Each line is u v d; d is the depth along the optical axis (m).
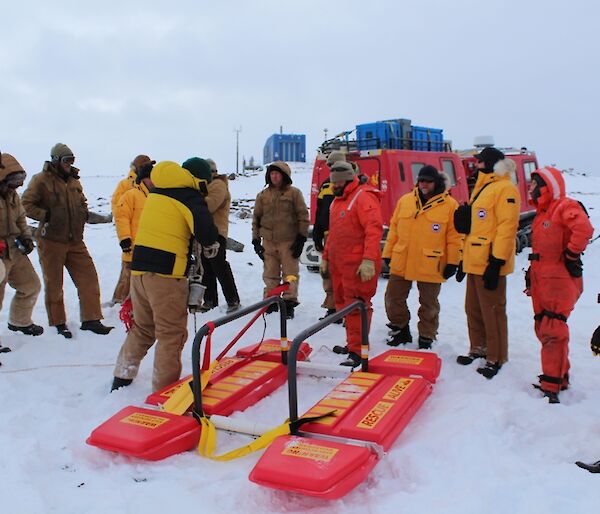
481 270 4.73
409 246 5.52
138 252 4.32
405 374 4.55
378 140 9.83
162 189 4.31
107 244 12.30
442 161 10.33
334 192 5.32
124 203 6.68
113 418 3.72
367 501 3.01
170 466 3.38
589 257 10.77
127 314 4.69
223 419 3.78
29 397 4.41
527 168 12.32
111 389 4.61
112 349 5.64
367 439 3.43
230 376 4.62
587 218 4.05
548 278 4.23
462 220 4.89
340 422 3.62
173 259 4.28
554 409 3.99
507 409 3.94
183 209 4.21
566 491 2.87
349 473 2.99
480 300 4.82
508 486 2.94
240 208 20.73
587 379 4.73
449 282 9.42
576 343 5.96
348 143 10.28
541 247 4.26
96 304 6.14
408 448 3.46
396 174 9.35
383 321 6.93
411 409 3.95
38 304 7.34
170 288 4.31
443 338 6.14
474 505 2.81
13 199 5.58
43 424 3.95
